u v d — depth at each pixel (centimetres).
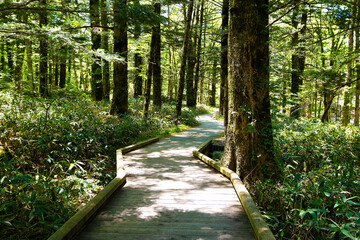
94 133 747
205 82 3519
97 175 591
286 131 870
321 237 361
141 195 430
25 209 346
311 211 324
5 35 673
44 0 714
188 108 2192
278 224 407
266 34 571
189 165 643
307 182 487
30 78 1195
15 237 314
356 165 722
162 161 681
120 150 726
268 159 563
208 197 423
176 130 1284
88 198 458
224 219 339
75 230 285
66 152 616
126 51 1051
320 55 1362
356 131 988
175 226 317
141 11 586
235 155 571
